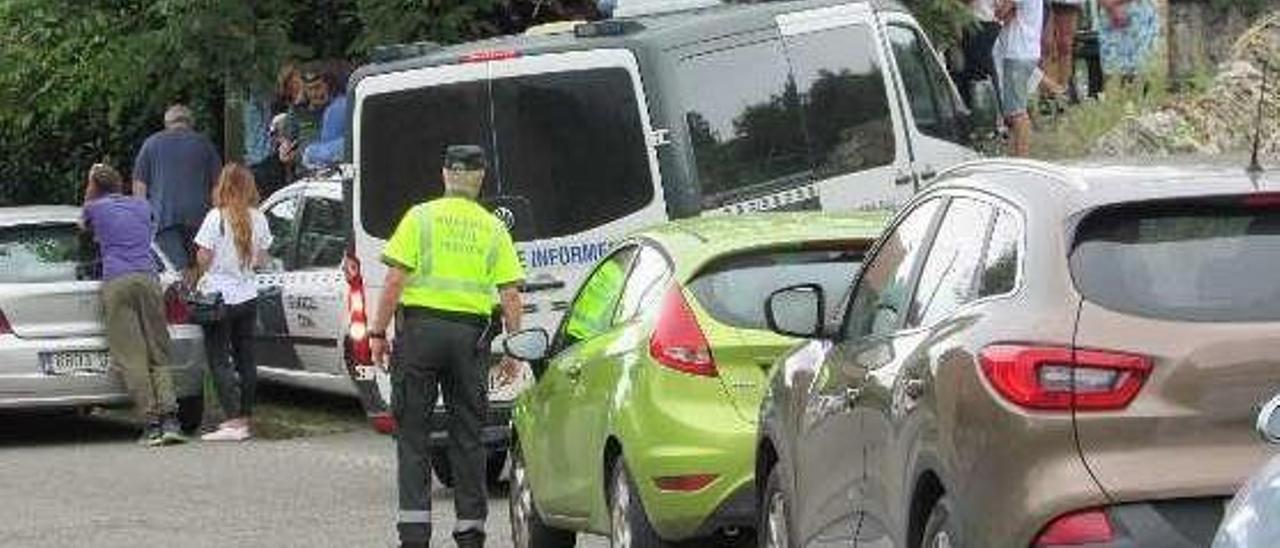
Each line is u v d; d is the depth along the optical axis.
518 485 14.65
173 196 24.17
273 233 22.22
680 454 12.16
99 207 21.44
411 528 14.19
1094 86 27.67
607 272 14.07
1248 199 8.39
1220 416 8.05
